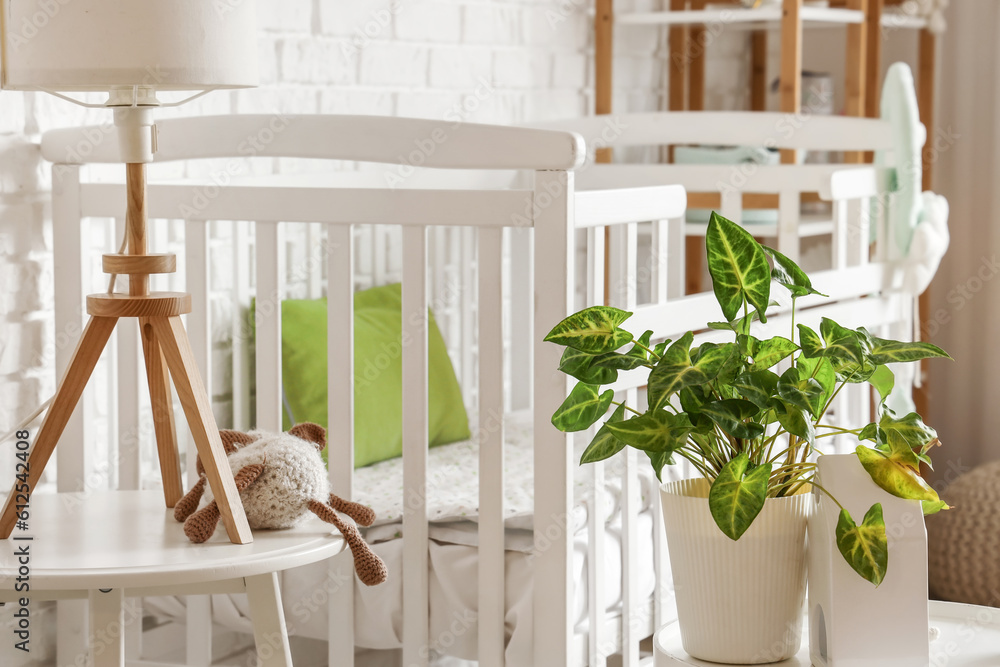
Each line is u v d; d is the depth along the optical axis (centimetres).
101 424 172
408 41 225
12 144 158
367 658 190
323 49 207
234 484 124
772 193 263
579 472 182
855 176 215
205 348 157
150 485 172
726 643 119
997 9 291
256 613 128
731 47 328
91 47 119
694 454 174
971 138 297
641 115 254
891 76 228
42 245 163
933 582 249
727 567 117
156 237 176
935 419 308
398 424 195
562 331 121
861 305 218
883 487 115
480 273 140
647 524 171
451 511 151
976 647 129
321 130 147
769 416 119
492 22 246
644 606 169
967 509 243
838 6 307
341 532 127
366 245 219
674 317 165
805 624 138
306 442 133
